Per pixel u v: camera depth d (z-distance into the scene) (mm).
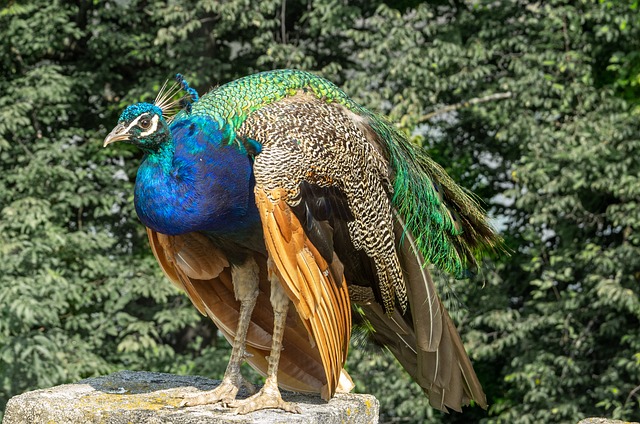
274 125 4215
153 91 12703
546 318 12625
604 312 12781
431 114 12977
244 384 4852
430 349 4707
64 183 12594
